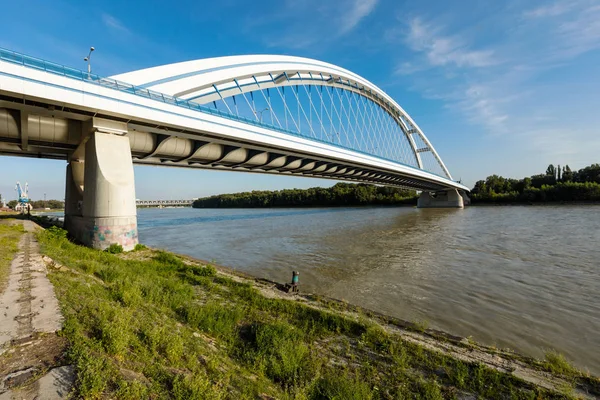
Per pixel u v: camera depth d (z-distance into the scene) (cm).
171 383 395
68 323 500
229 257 2064
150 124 1986
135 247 1795
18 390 321
